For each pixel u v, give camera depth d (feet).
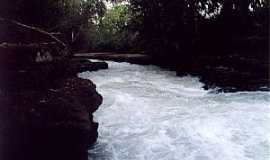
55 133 19.56
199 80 44.80
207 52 52.42
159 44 55.26
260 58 44.45
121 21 78.38
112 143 25.22
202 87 41.75
